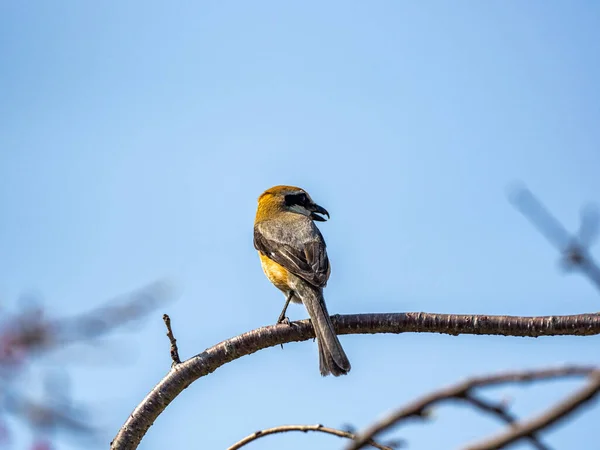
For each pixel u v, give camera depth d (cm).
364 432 482
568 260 614
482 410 465
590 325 1025
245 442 877
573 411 408
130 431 1040
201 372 1071
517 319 1050
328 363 1138
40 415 782
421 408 470
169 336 1073
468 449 430
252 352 1120
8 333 802
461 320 1069
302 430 852
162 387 1054
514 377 458
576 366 446
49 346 809
